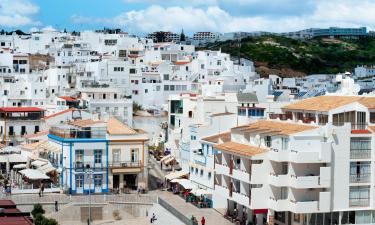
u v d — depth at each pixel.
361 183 97.38
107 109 178.88
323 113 102.06
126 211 118.06
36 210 105.62
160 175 143.38
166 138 180.00
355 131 97.56
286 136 95.69
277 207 95.25
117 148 126.62
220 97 156.12
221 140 118.56
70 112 164.50
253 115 133.88
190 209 113.56
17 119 165.25
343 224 97.19
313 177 94.38
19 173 133.00
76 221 115.38
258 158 96.62
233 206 109.62
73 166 123.38
